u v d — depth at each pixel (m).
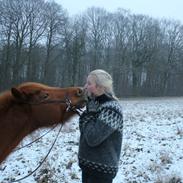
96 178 5.21
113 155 5.18
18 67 65.25
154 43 87.69
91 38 80.12
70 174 9.70
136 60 84.44
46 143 13.65
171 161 11.34
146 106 38.50
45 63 69.94
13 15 65.75
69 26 74.56
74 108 5.30
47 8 69.50
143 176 9.77
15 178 9.38
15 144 5.21
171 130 17.89
